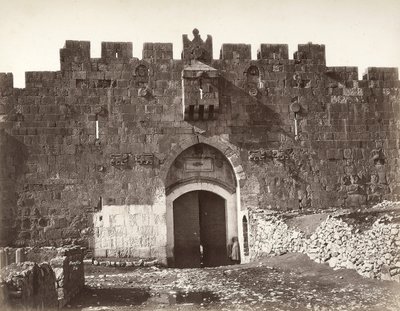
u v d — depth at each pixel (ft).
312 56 117.91
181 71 113.29
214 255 116.16
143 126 110.93
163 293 67.97
